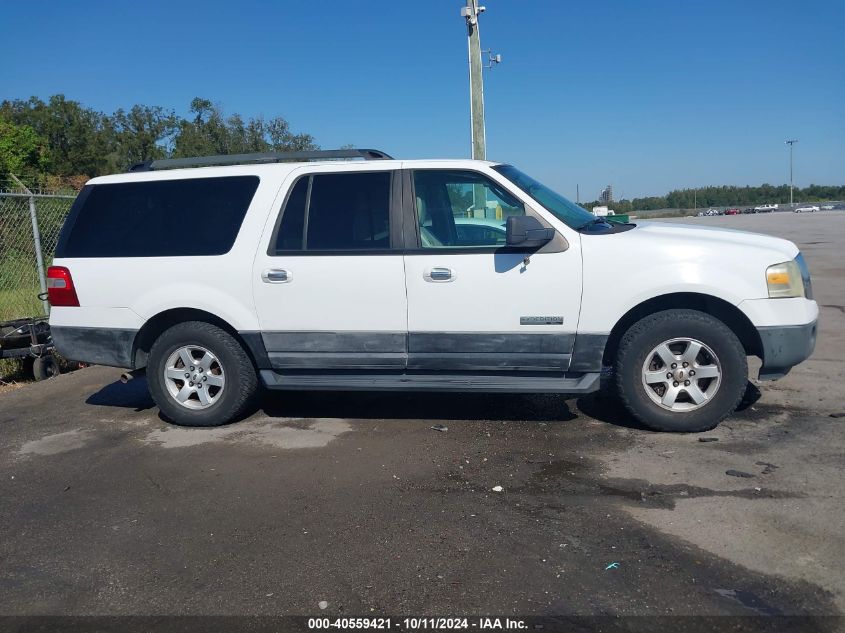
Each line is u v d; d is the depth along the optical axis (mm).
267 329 5559
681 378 5129
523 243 4992
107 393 7238
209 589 3416
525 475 4602
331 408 6266
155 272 5703
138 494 4590
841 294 11648
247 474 4832
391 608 3184
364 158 5848
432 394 6574
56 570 3670
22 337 7965
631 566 3432
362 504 4273
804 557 3432
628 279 5016
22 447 5625
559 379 5289
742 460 4652
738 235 5336
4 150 29625
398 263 5297
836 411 5602
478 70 15352
